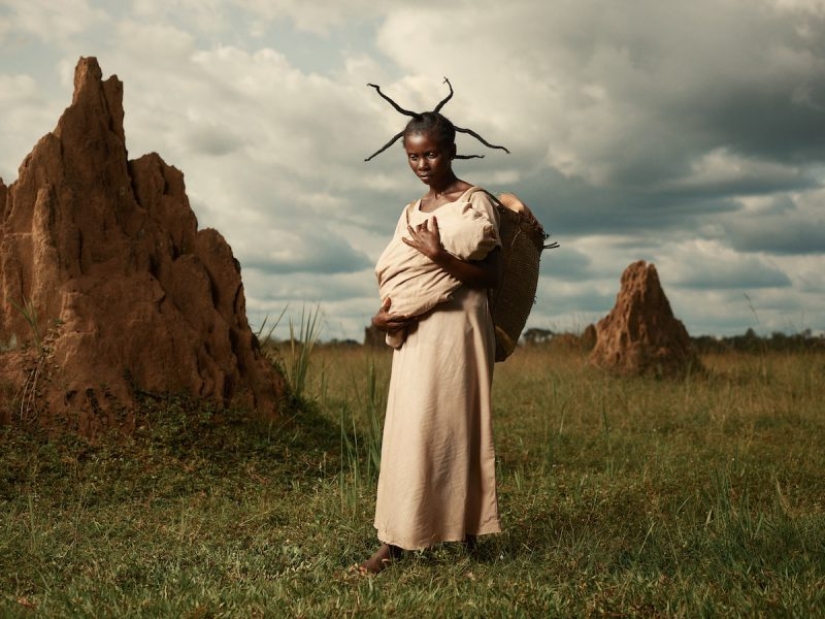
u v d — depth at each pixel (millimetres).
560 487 6895
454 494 4812
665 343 16625
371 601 3975
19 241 8992
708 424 10984
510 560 4934
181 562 4883
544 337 21500
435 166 4949
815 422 11070
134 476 7422
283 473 7805
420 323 4895
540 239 5207
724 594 4074
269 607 3881
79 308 8602
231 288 9742
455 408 4816
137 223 9406
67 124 9305
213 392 8867
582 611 3816
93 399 8258
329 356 16203
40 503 6719
